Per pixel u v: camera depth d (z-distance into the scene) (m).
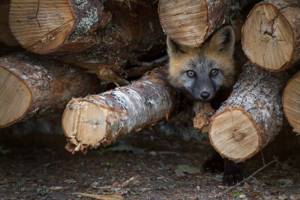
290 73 10.39
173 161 13.47
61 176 11.98
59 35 9.58
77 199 10.27
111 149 14.31
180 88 11.75
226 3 10.32
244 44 9.30
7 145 14.77
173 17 9.69
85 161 13.34
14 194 10.55
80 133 8.82
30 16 9.65
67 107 8.88
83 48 10.35
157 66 12.39
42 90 10.09
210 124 9.59
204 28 9.51
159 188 10.99
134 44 11.66
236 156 9.50
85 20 9.65
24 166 12.79
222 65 11.61
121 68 11.66
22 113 9.89
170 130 15.23
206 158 13.74
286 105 9.58
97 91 12.03
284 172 12.08
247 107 9.40
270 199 10.04
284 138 13.44
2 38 11.80
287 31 8.76
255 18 9.09
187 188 11.00
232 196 10.33
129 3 10.77
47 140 15.18
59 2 9.41
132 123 9.58
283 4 8.92
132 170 12.52
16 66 10.05
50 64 10.63
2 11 11.53
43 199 10.23
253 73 10.45
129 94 9.87
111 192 10.70
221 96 11.74
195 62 11.58
